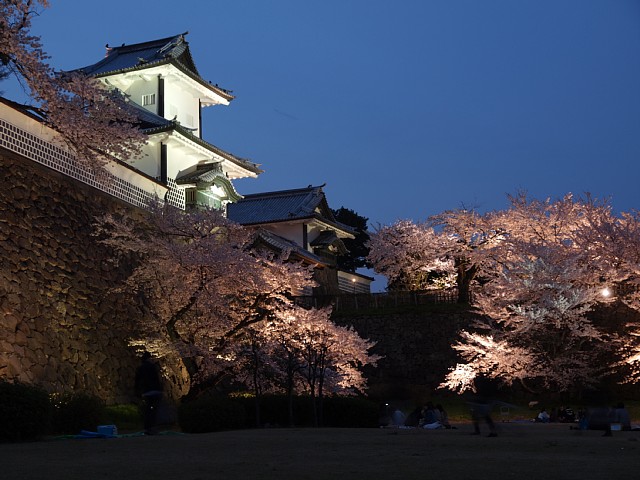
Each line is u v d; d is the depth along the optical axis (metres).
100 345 23.80
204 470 7.54
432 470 7.33
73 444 11.93
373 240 47.38
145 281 26.52
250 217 50.41
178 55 37.59
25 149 22.75
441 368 36.22
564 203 40.28
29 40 22.42
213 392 31.09
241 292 27.36
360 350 29.48
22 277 20.84
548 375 32.31
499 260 40.41
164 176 34.69
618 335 34.53
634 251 34.75
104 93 25.89
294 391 27.42
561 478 6.56
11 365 18.98
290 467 7.75
